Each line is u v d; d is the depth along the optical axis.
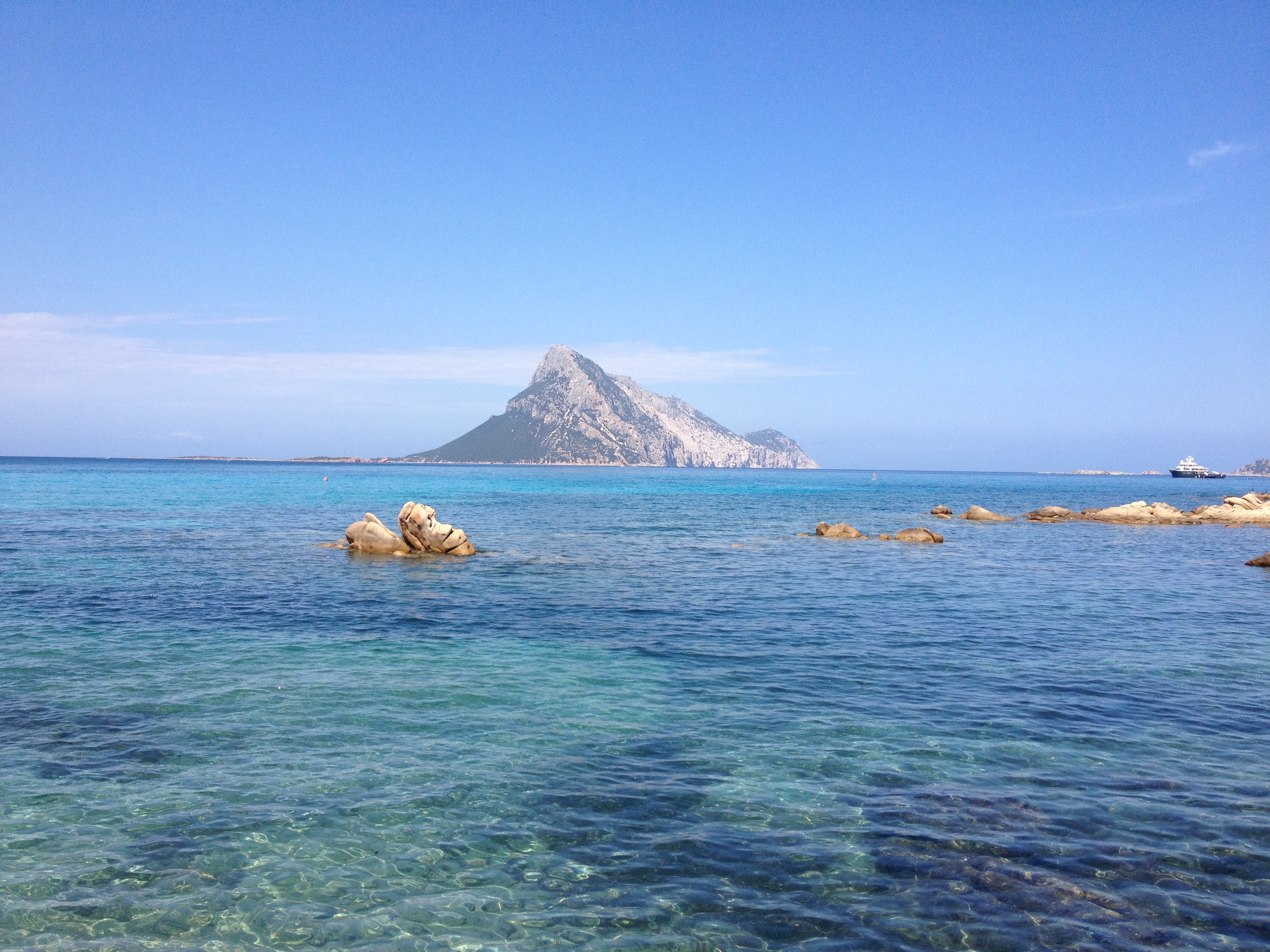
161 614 22.77
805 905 8.38
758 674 17.16
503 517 67.25
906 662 18.30
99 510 63.56
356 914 8.21
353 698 15.04
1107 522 69.44
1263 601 27.34
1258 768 11.93
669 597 27.16
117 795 10.68
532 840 9.70
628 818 10.27
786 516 72.25
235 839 9.60
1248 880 8.82
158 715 13.90
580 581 30.55
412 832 9.84
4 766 11.55
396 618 22.94
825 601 26.48
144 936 7.77
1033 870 9.02
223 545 40.69
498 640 20.28
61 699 14.70
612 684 16.23
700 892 8.61
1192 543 50.38
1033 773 11.73
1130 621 23.39
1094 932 7.89
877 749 12.68
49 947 7.56
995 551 43.72
